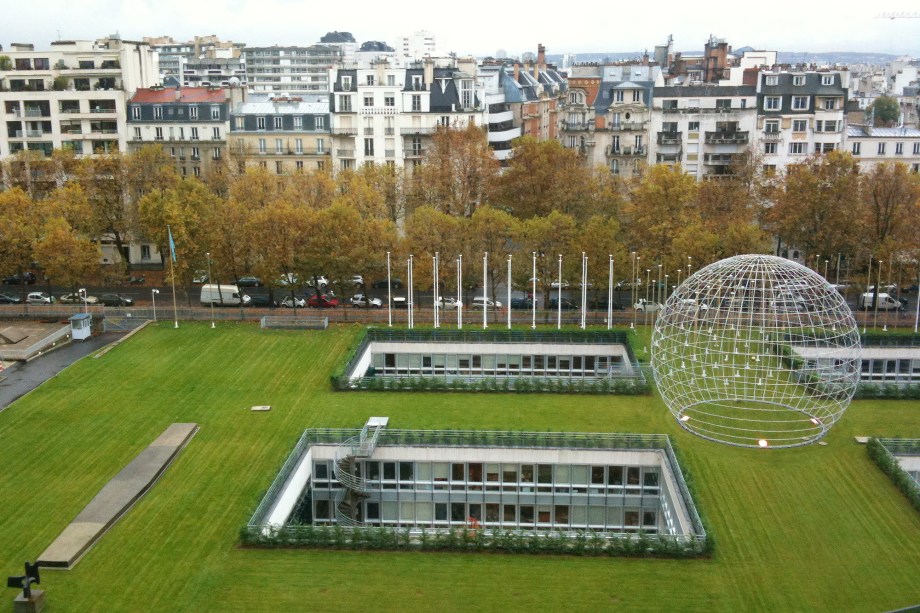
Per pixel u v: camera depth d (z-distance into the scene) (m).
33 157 185.75
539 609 68.06
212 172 198.00
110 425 103.62
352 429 96.12
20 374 121.31
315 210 156.12
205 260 150.25
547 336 127.88
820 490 86.06
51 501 85.50
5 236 147.25
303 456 91.56
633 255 142.75
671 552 75.00
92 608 68.56
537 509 94.31
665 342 116.25
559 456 92.62
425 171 182.12
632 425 101.38
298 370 121.94
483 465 93.56
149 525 80.56
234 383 117.19
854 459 92.12
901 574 72.62
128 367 123.56
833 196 155.50
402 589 70.62
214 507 83.94
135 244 197.12
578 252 145.88
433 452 93.19
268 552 76.06
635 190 169.62
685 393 107.31
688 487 81.69
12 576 69.50
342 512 94.25
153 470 90.31
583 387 112.38
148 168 180.88
